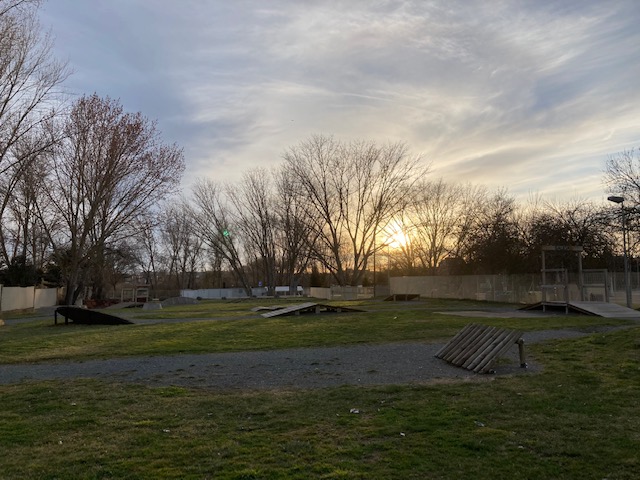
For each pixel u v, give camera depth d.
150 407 8.04
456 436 6.25
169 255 93.69
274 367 11.74
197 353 14.40
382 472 5.15
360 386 9.33
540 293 36.28
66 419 7.37
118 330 21.62
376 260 73.81
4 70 29.39
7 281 45.34
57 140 33.72
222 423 7.05
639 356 11.04
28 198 42.66
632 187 32.88
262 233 73.00
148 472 5.23
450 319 22.64
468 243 46.69
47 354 14.72
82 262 44.31
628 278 28.27
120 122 41.62
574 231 37.66
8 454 5.87
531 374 10.10
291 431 6.61
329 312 29.36
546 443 5.96
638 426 6.58
